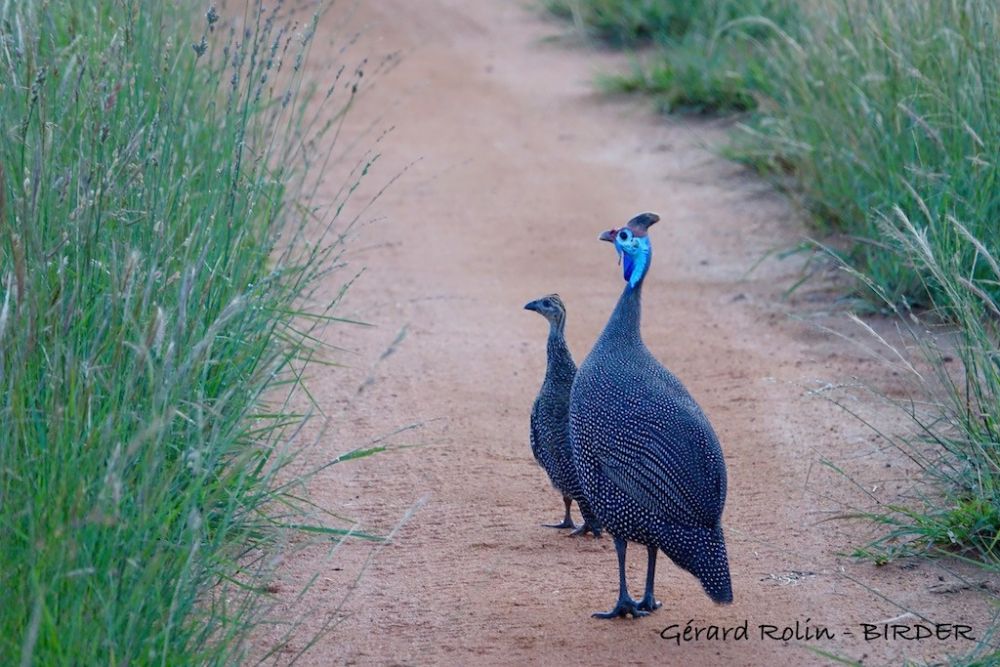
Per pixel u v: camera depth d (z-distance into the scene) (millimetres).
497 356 14109
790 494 10875
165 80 11391
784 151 18344
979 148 13891
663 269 16781
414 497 10969
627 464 8914
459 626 9000
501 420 12562
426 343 14383
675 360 13836
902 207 14625
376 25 29719
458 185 20203
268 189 12688
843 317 14703
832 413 12328
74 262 8875
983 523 9734
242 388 9719
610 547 10273
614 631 8945
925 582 9445
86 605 6840
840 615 9078
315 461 11461
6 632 6668
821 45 17328
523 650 8695
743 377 13336
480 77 26422
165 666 7102
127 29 10891
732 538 10227
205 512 8008
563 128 23109
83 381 7844
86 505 7102
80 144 9352
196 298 9547
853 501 10672
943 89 14625
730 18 25016
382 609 9219
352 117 23156
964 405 11352
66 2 12164
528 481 11359
